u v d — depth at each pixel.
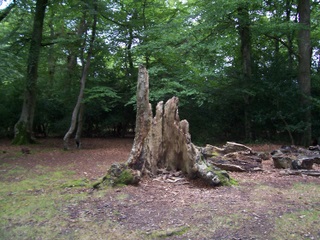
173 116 7.29
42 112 20.28
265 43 18.52
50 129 22.19
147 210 4.92
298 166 8.07
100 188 6.23
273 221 4.37
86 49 14.69
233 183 6.62
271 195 5.72
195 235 3.98
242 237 3.88
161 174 7.15
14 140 16.16
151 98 13.75
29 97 16.45
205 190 6.11
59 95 19.16
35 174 8.42
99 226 4.35
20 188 6.70
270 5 16.41
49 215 4.84
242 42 15.93
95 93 15.23
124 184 6.30
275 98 14.66
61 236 4.07
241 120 17.67
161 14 17.75
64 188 6.58
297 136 15.51
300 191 6.04
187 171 6.84
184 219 4.50
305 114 14.53
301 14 14.97
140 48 14.30
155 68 13.68
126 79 17.59
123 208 5.03
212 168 6.81
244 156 9.15
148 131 6.95
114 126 21.58
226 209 4.89
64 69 18.78
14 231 4.26
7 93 18.89
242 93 14.97
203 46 13.15
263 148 14.15
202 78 14.36
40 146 15.88
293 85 14.59
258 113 15.34
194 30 13.61
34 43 15.55
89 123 21.55
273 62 15.05
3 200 5.73
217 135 17.33
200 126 16.94
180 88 14.27
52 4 16.03
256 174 7.89
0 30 19.41
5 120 19.84
